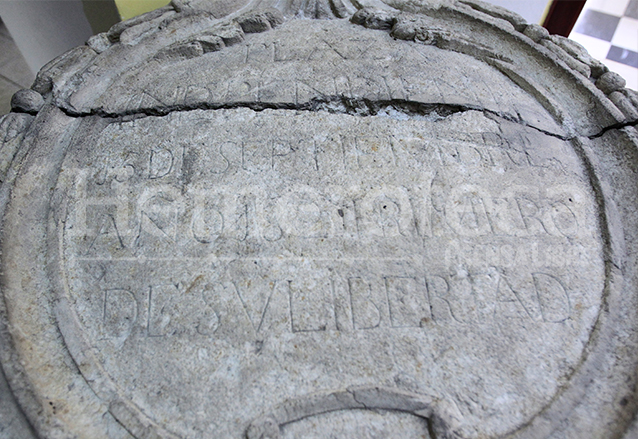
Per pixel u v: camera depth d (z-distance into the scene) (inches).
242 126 80.4
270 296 63.2
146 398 56.7
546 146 82.2
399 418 56.3
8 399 55.2
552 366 60.4
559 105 88.3
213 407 56.1
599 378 59.6
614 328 63.4
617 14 172.9
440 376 58.8
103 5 141.2
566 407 57.0
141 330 60.9
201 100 83.5
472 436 54.8
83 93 86.4
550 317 64.0
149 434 53.9
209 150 77.0
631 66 173.6
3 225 67.4
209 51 96.2
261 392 57.0
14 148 77.0
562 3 156.6
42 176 74.6
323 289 64.0
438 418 55.2
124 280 64.5
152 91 86.7
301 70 90.4
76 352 59.2
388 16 101.7
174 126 80.6
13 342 58.4
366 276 65.2
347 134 80.0
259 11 101.3
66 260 66.6
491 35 101.3
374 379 58.2
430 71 92.1
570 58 94.0
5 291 62.2
